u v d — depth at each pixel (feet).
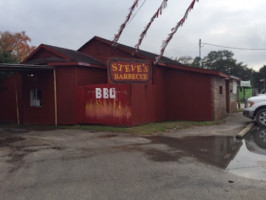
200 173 16.46
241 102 92.94
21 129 37.60
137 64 38.01
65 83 40.29
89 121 39.09
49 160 20.15
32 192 13.94
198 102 44.24
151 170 17.20
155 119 42.68
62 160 20.06
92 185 14.79
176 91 46.21
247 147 23.57
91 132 32.91
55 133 32.86
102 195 13.39
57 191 14.02
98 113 38.22
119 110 36.45
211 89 43.11
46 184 15.08
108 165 18.49
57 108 40.68
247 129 32.12
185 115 45.42
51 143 26.48
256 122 39.06
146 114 39.75
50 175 16.66
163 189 13.98
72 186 14.70
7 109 49.32
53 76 40.63
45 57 44.80
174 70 46.24
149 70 39.29
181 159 19.74
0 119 50.08
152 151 22.33
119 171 17.13
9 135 32.17
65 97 40.32
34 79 42.88
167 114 46.98
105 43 49.93
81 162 19.40
